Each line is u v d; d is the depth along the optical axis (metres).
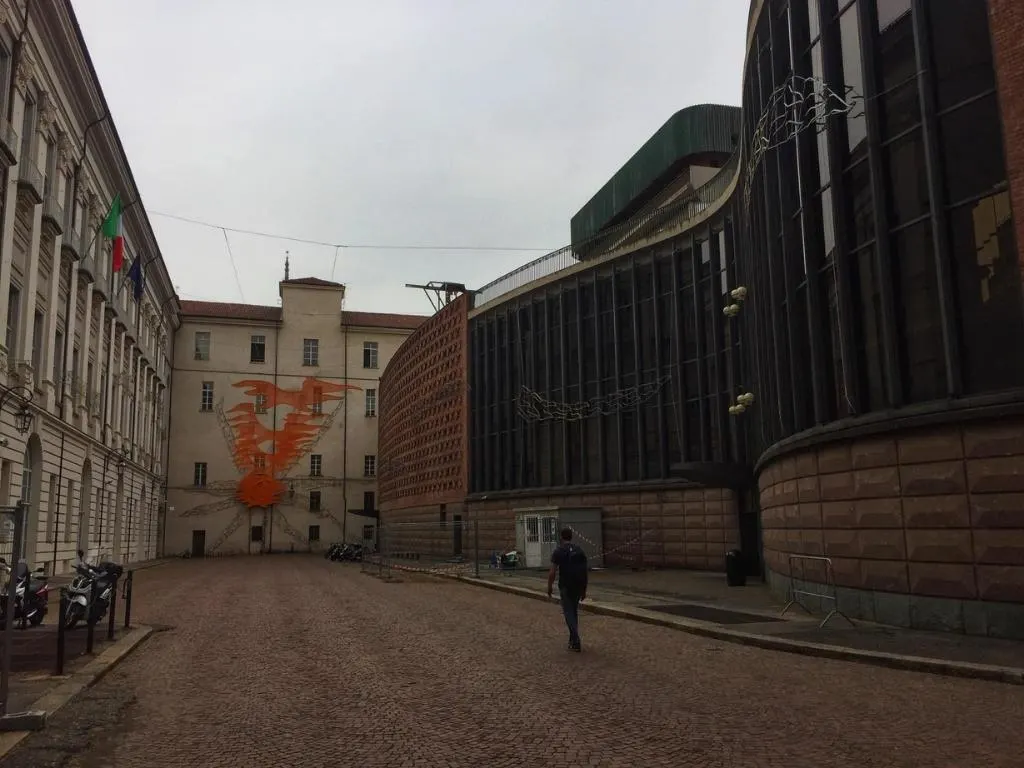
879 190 12.88
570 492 32.72
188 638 12.66
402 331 70.25
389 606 17.53
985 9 11.56
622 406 31.27
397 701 7.85
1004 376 10.98
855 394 13.32
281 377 66.44
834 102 14.20
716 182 27.66
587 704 7.61
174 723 7.10
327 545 64.62
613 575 25.48
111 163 34.69
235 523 62.94
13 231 23.03
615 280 32.16
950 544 11.39
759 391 20.70
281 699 8.03
